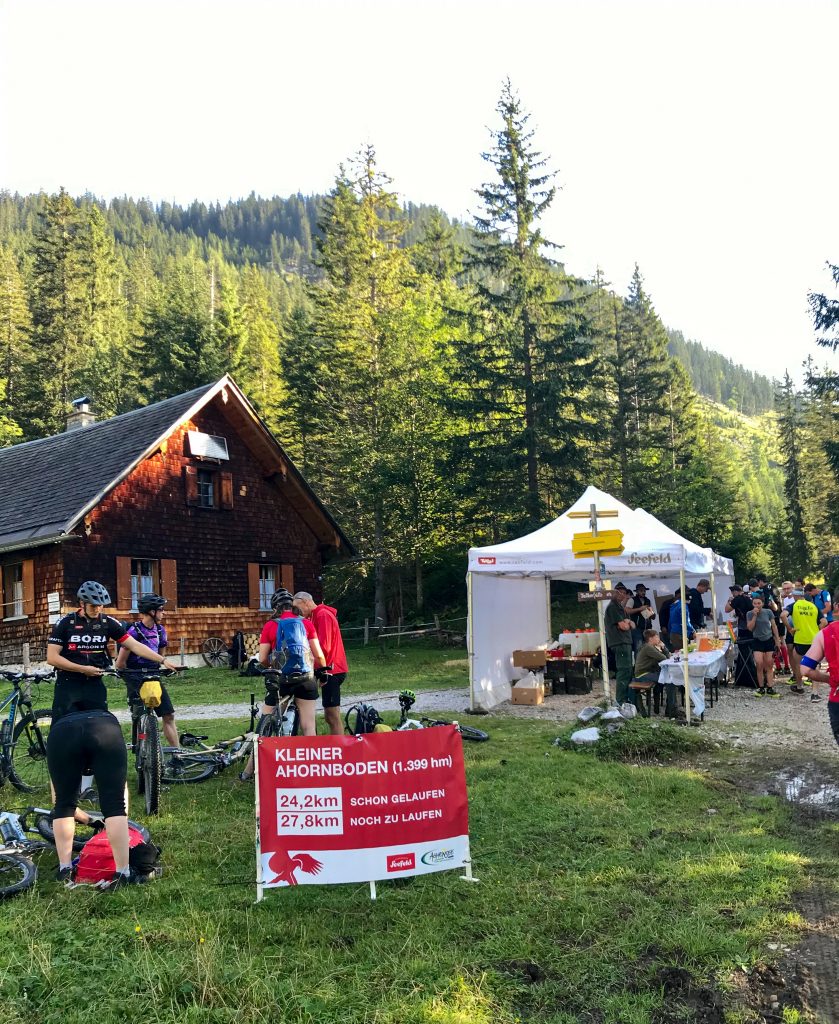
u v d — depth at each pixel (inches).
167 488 941.8
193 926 192.7
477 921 198.5
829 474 2465.6
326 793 212.8
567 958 181.5
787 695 564.1
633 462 1749.5
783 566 2030.0
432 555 1398.9
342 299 1660.9
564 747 387.2
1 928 190.2
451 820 220.5
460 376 1251.8
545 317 1270.9
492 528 1293.1
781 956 182.1
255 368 2309.3
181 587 946.7
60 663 219.8
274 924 195.5
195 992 164.2
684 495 1678.2
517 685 556.7
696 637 563.2
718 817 282.7
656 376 1943.9
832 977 173.5
